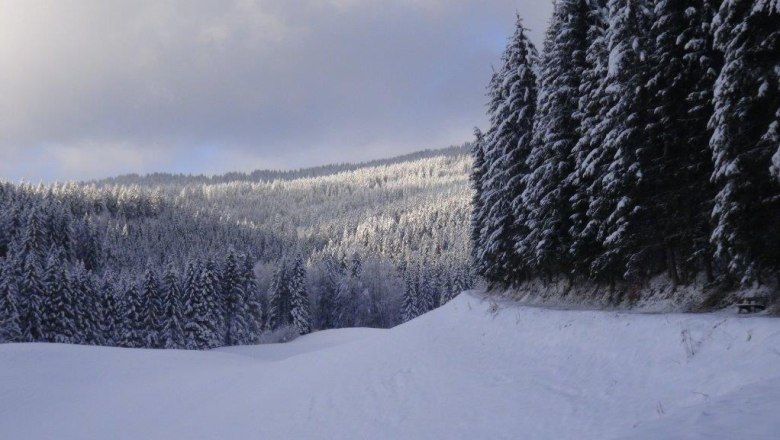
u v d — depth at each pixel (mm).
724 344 9570
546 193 24938
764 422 5816
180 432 18203
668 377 9750
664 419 7332
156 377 30656
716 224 15719
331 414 15188
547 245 24547
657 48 16953
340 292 94938
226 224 164000
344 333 65000
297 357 29094
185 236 140750
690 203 17125
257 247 146125
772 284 13922
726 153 12922
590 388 10836
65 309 53188
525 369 13695
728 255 15555
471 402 12453
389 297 100625
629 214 18188
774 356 8297
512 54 30031
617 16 17766
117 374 31250
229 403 20969
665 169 17703
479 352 17047
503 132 30531
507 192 30625
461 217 163875
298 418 15828
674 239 18172
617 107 17953
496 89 32781
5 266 51875
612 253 19469
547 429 9570
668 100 17109
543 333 15570
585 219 22234
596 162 19453
